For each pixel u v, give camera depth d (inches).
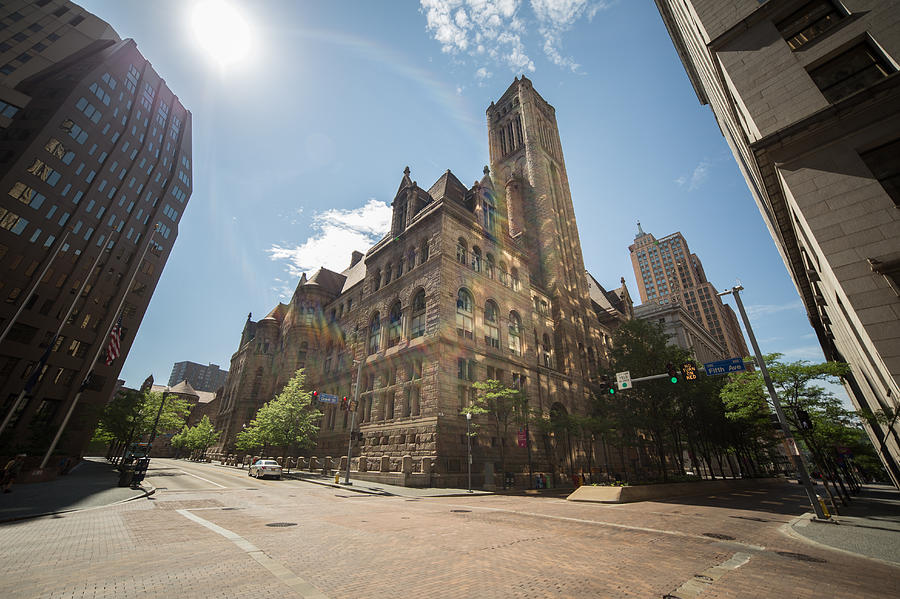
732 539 452.4
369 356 1595.7
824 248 490.3
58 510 540.1
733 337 5157.5
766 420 847.7
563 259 2269.9
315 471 1494.8
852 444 1020.5
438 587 255.4
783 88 586.6
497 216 1809.8
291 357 2199.8
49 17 2063.2
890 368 419.8
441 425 1146.0
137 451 2187.5
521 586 261.3
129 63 2231.8
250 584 250.7
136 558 310.5
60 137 1779.0
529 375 1571.1
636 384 1358.3
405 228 1690.5
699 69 1077.1
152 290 2305.6
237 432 2386.8
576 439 1630.2
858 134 497.7
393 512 629.6
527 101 2659.9
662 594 250.1
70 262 1768.0
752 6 665.6
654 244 5871.1
